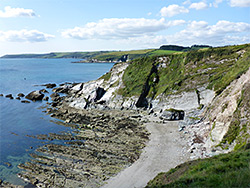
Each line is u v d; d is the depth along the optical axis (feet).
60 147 163.84
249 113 138.82
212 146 150.61
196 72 275.39
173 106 258.16
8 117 239.09
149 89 299.38
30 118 237.45
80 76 647.56
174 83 275.80
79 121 229.04
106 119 236.43
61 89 400.88
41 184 119.44
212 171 68.44
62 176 127.03
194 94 248.52
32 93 341.00
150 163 141.69
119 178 125.70
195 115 216.54
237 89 172.14
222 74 241.96
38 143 171.42
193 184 62.80
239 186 50.24
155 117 245.86
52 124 218.18
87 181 122.83
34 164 139.03
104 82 355.15
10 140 176.76
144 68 331.16
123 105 290.15
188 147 163.22
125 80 325.01
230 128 144.36
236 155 79.10
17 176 126.72
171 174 90.27
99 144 170.60
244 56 241.55
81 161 143.95
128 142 175.32
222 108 168.76
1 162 141.90
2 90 402.72
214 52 287.89
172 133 195.00
